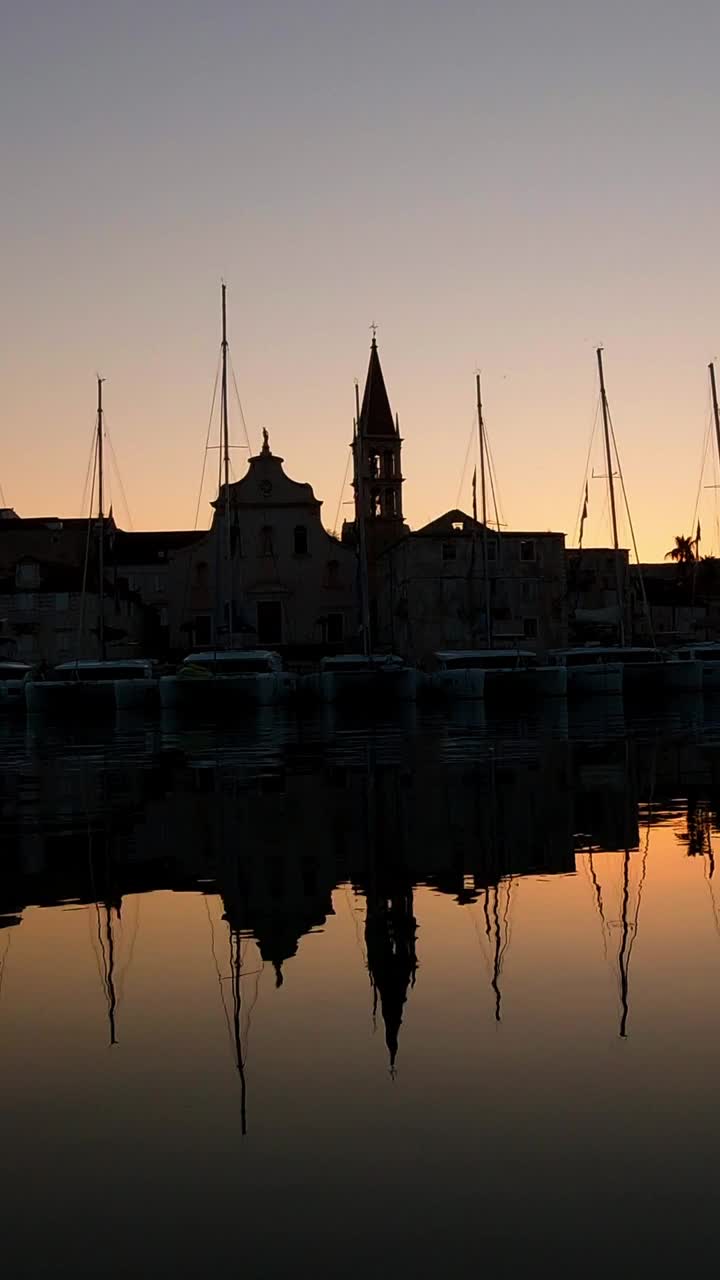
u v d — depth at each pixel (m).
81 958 11.14
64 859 16.14
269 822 19.20
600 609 92.75
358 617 87.06
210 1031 9.05
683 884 13.98
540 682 60.25
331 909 12.95
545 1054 8.39
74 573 90.94
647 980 10.13
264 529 88.31
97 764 30.77
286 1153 6.91
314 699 61.94
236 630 66.38
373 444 94.94
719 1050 8.41
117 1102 7.72
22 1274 5.67
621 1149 6.86
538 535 86.19
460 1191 6.40
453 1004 9.57
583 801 21.48
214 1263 5.74
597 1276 5.56
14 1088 7.99
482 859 15.75
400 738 38.38
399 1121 7.30
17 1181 6.64
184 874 14.97
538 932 11.84
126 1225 6.12
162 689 56.66
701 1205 6.20
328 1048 8.62
